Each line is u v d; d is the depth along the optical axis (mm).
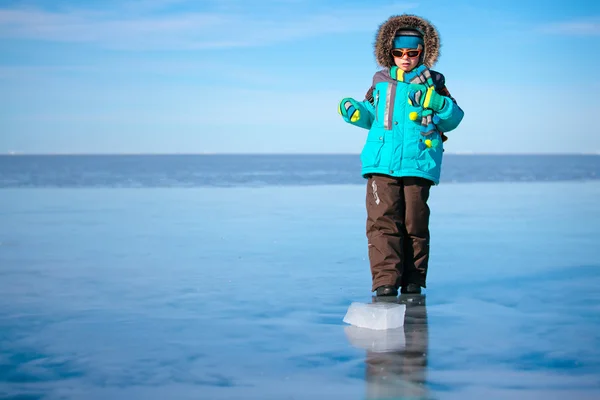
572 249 5910
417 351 2795
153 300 3857
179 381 2438
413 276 4102
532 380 2426
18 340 3004
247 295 4004
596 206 10328
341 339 3000
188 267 4992
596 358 2695
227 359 2701
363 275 4688
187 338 3027
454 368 2562
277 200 11500
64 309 3627
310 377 2465
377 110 4109
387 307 3250
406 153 4004
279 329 3188
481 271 4836
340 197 12211
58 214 8883
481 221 8195
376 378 2447
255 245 6160
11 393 2320
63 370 2572
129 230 7223
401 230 4074
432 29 4113
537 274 4707
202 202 11000
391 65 4203
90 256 5496
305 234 6953
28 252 5695
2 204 10453
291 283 4391
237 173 26188
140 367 2604
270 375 2494
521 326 3236
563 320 3367
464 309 3629
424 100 3932
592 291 4117
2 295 3996
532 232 7133
